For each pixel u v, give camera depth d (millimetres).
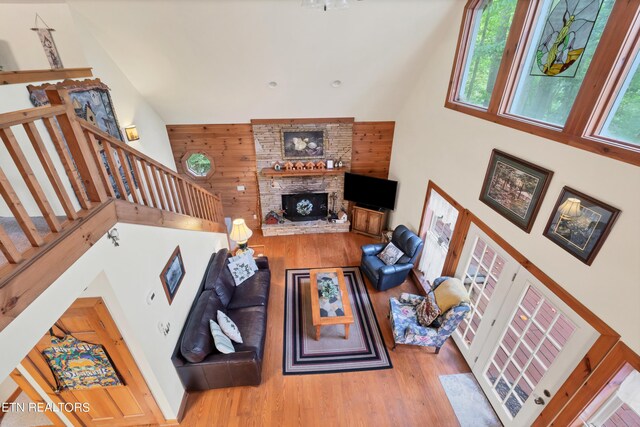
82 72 3375
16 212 1471
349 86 5051
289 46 4117
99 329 2369
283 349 3912
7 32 3303
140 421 3061
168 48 3994
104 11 3391
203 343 3156
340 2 2508
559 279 2344
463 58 3713
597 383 2055
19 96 2543
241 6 3449
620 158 1842
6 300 1355
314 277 4543
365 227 6551
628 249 1823
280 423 3100
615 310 1913
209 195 4812
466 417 3154
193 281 3861
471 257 3625
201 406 3256
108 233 2156
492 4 3244
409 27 3910
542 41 2605
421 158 4898
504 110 2984
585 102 2086
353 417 3152
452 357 3801
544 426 2512
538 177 2502
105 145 2256
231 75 4602
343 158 6316
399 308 4066
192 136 5789
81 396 2791
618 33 1859
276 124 5832
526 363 2754
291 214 6820
